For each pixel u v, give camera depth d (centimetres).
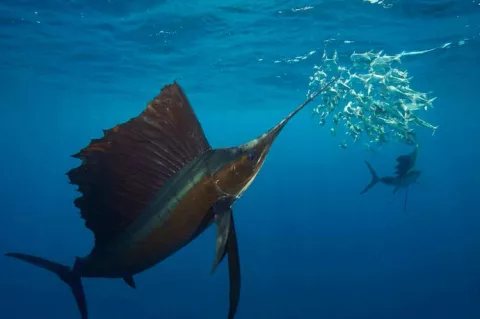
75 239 4284
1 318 2153
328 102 947
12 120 5828
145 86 2841
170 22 1553
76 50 1984
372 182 1249
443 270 3145
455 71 2334
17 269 2994
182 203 213
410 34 1655
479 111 4172
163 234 213
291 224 6294
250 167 216
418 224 7719
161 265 2892
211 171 215
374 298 2402
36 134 8544
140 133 210
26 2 1375
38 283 2683
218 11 1423
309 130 5928
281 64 2166
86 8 1421
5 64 2331
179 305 2227
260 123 5447
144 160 210
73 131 7744
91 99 3569
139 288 2455
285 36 1695
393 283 2719
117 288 2450
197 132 220
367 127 883
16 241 4509
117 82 2742
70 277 269
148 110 212
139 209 212
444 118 4812
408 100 905
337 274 2898
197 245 3438
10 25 1628
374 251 3766
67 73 2519
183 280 2602
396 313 2180
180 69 2320
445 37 1697
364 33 1642
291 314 2117
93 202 209
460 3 1327
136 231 213
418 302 2353
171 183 213
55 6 1410
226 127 6209
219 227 209
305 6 1366
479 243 4900
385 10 1394
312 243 3994
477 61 2111
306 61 2077
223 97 3269
